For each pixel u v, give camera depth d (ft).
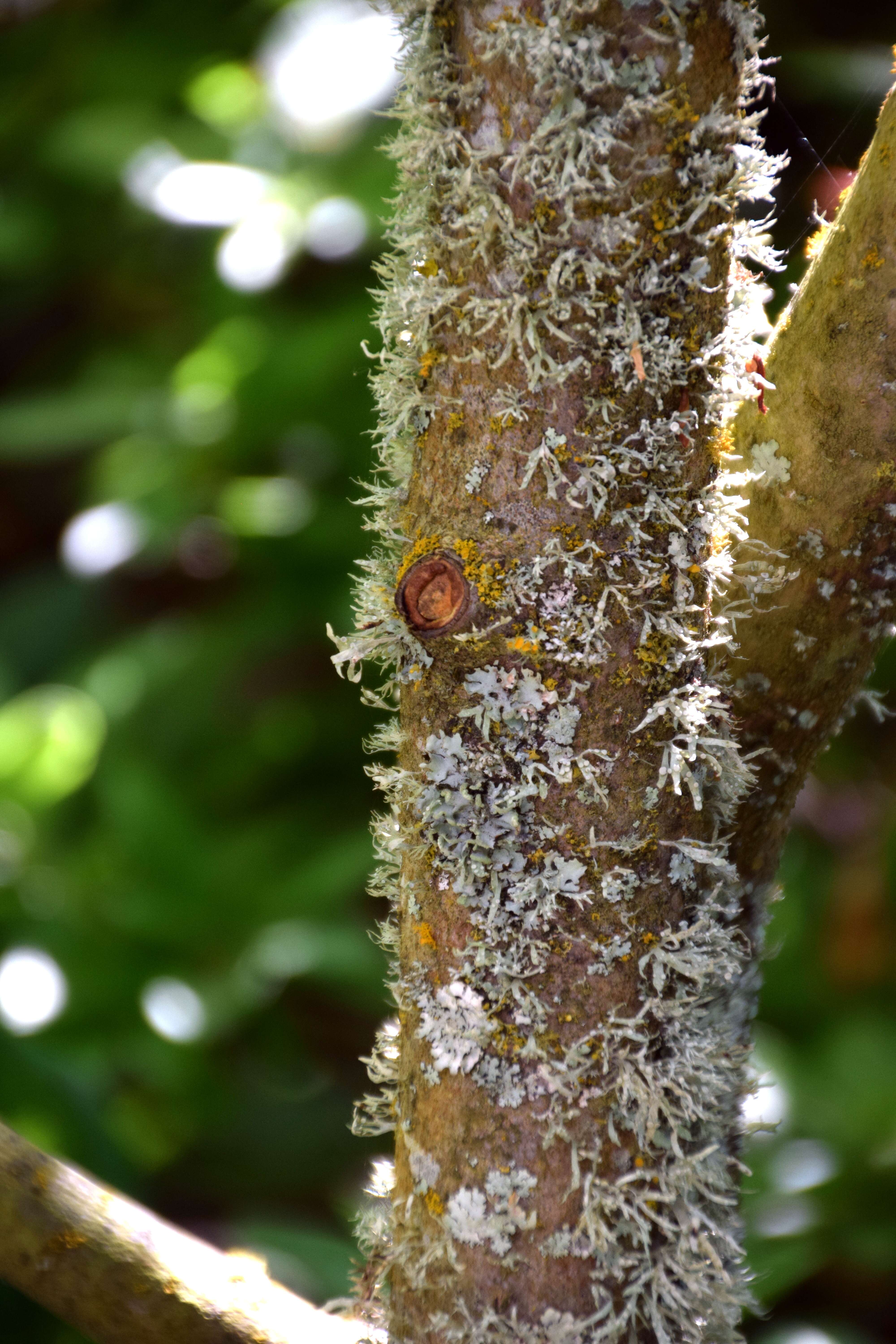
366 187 6.51
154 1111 6.42
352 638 2.56
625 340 2.50
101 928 6.28
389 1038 2.64
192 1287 2.69
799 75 4.61
